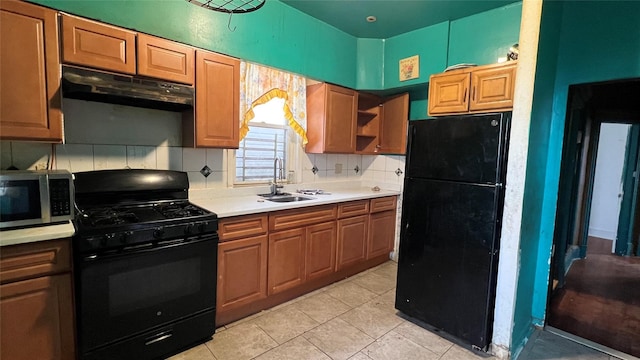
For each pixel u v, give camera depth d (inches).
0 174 57.6
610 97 99.4
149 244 67.6
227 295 85.0
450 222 83.0
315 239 107.4
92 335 61.9
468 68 95.0
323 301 104.0
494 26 103.0
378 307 100.9
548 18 75.6
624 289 122.6
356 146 143.9
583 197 159.5
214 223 78.1
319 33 117.0
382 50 132.5
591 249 181.8
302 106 117.5
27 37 60.4
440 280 85.4
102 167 81.7
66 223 63.3
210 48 89.4
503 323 76.3
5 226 57.0
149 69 74.1
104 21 72.3
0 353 54.5
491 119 74.9
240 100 98.1
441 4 100.9
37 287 56.9
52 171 65.3
